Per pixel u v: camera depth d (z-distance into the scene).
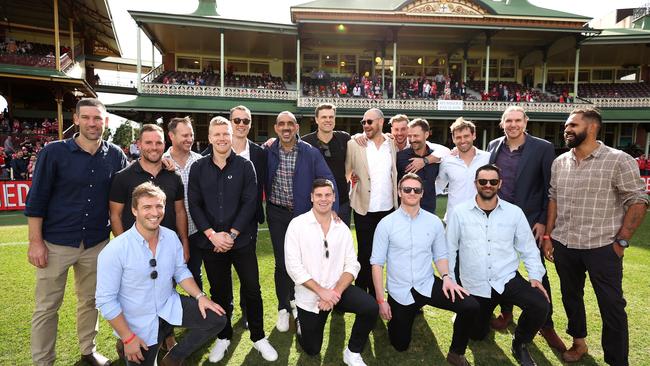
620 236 3.15
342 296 3.35
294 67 25.31
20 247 6.94
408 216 3.56
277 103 21.34
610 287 3.21
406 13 20.23
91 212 3.24
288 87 23.45
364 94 22.27
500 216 3.50
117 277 2.72
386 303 3.47
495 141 4.32
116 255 2.71
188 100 20.02
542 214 3.87
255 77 24.06
